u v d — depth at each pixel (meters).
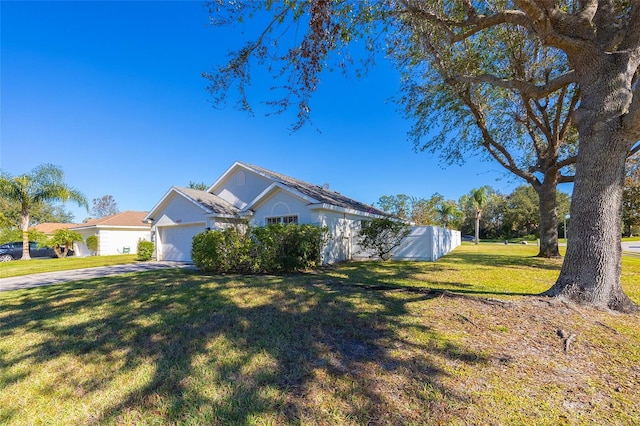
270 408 2.50
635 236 45.22
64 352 3.76
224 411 2.49
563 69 10.54
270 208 14.11
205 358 3.45
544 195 14.40
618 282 4.78
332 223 13.56
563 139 13.77
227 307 5.32
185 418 2.41
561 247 23.41
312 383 2.86
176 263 15.05
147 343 3.94
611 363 3.19
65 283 8.59
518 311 4.55
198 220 16.05
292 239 9.91
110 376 3.15
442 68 7.91
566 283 5.05
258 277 8.41
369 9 6.13
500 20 5.64
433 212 38.66
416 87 11.75
